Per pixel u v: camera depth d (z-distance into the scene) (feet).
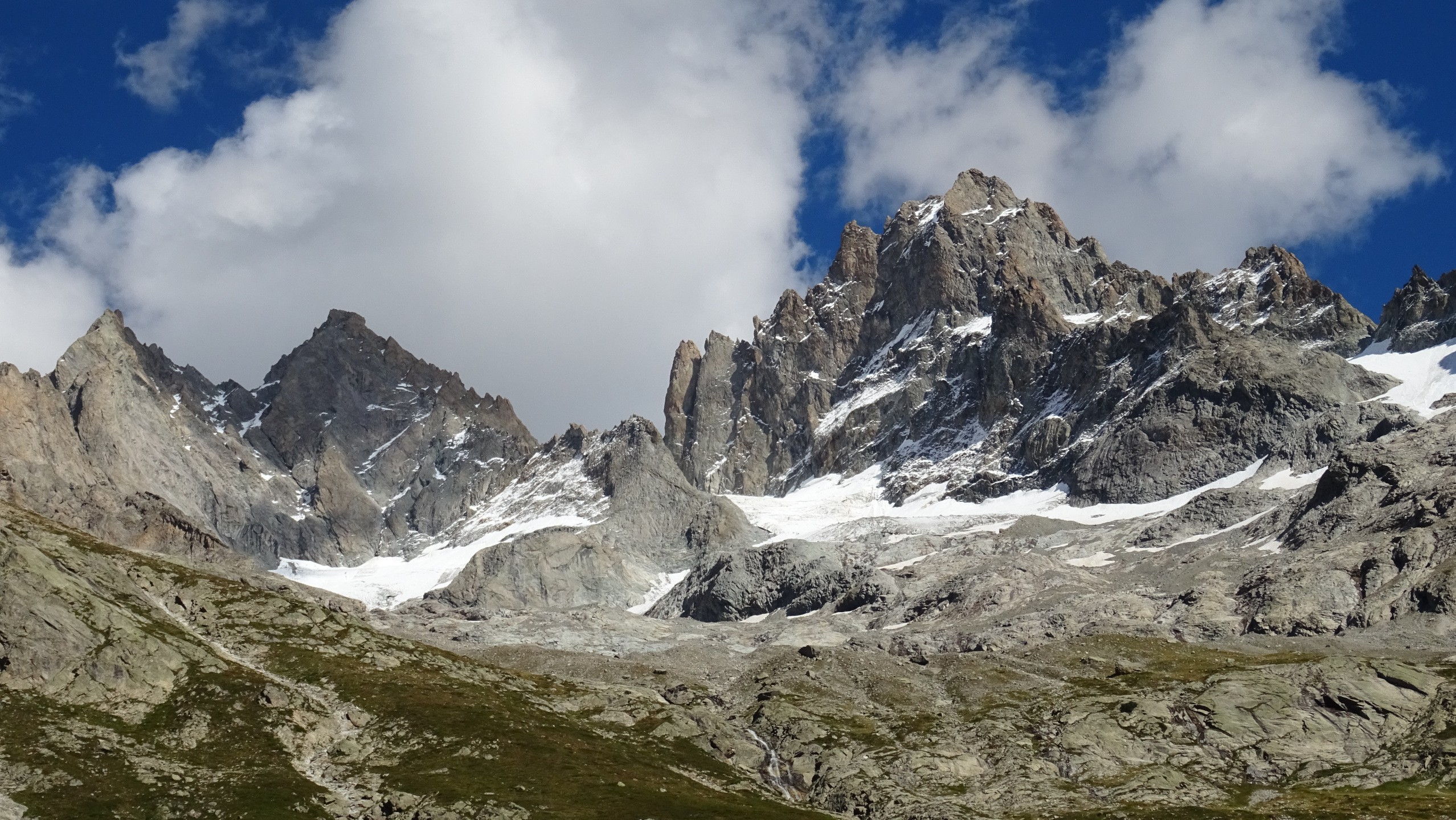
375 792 554.05
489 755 594.24
